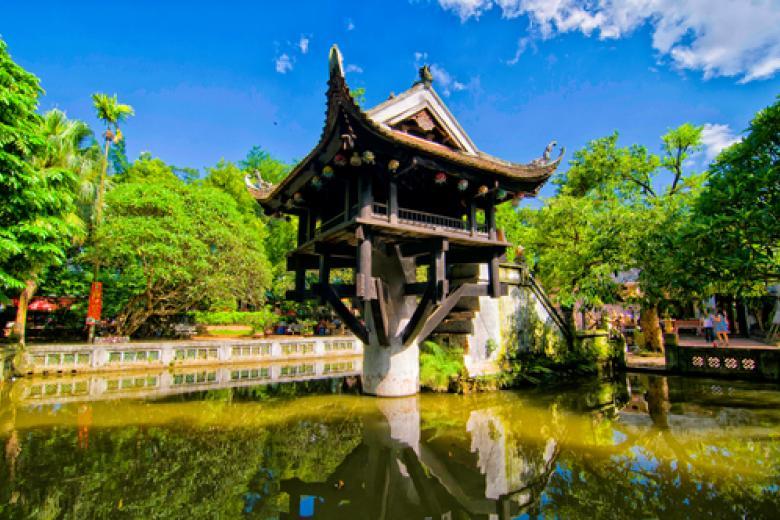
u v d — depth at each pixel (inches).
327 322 1196.5
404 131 372.8
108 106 806.5
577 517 174.9
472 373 455.5
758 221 298.5
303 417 344.2
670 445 262.8
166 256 728.3
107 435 293.3
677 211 494.0
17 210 357.7
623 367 622.8
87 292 855.7
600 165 746.8
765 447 256.2
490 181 383.6
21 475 218.1
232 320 1067.9
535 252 727.7
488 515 181.0
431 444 274.5
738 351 514.0
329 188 410.0
